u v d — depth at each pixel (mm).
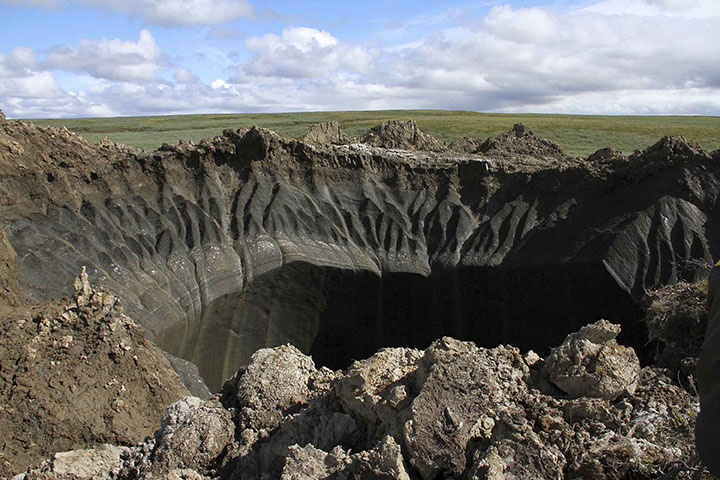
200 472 6594
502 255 27781
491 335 26844
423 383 5766
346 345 27391
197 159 28875
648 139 64188
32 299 19641
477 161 31547
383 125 39562
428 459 5043
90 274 22219
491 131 73750
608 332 6176
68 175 25125
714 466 2512
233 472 6375
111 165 26500
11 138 24703
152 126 90125
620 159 29078
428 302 27922
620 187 27422
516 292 26641
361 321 27594
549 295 25797
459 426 5164
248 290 25641
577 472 4953
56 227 23266
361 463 5043
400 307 27906
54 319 15141
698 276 19828
